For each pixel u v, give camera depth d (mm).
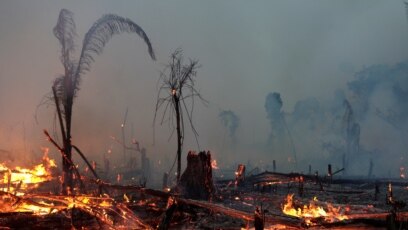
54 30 13633
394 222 8414
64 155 12703
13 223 9867
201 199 14242
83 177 14008
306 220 9891
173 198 9891
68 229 9797
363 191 18438
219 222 10906
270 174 21906
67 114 13312
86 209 10656
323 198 16328
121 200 13234
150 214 11461
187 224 10734
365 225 9203
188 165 14773
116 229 9758
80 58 13875
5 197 11203
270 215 10648
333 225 9383
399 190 18984
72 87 13617
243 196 15812
